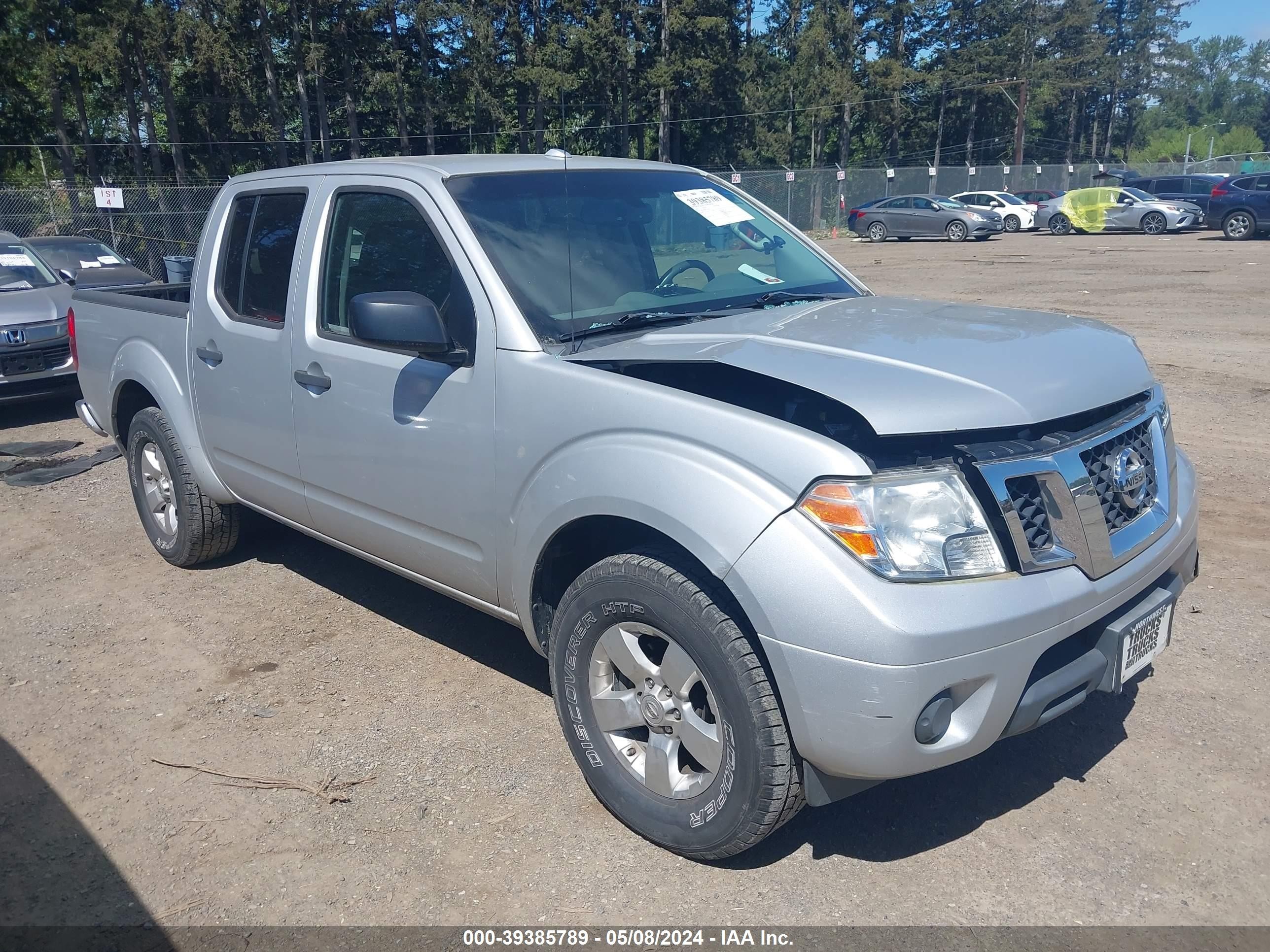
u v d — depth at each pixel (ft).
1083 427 9.12
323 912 8.95
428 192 11.45
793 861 9.45
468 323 10.75
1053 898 8.82
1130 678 9.39
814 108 188.44
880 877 9.20
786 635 7.98
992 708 8.13
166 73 141.38
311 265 12.82
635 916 8.76
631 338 10.55
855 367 8.83
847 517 7.89
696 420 8.72
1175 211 101.40
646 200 12.83
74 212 81.20
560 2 165.17
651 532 9.34
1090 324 10.94
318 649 14.14
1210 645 13.33
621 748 9.83
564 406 9.71
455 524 11.16
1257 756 10.81
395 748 11.55
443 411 10.95
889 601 7.73
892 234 112.27
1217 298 47.65
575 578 10.96
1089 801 10.18
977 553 8.13
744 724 8.46
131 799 10.77
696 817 9.06
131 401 17.83
